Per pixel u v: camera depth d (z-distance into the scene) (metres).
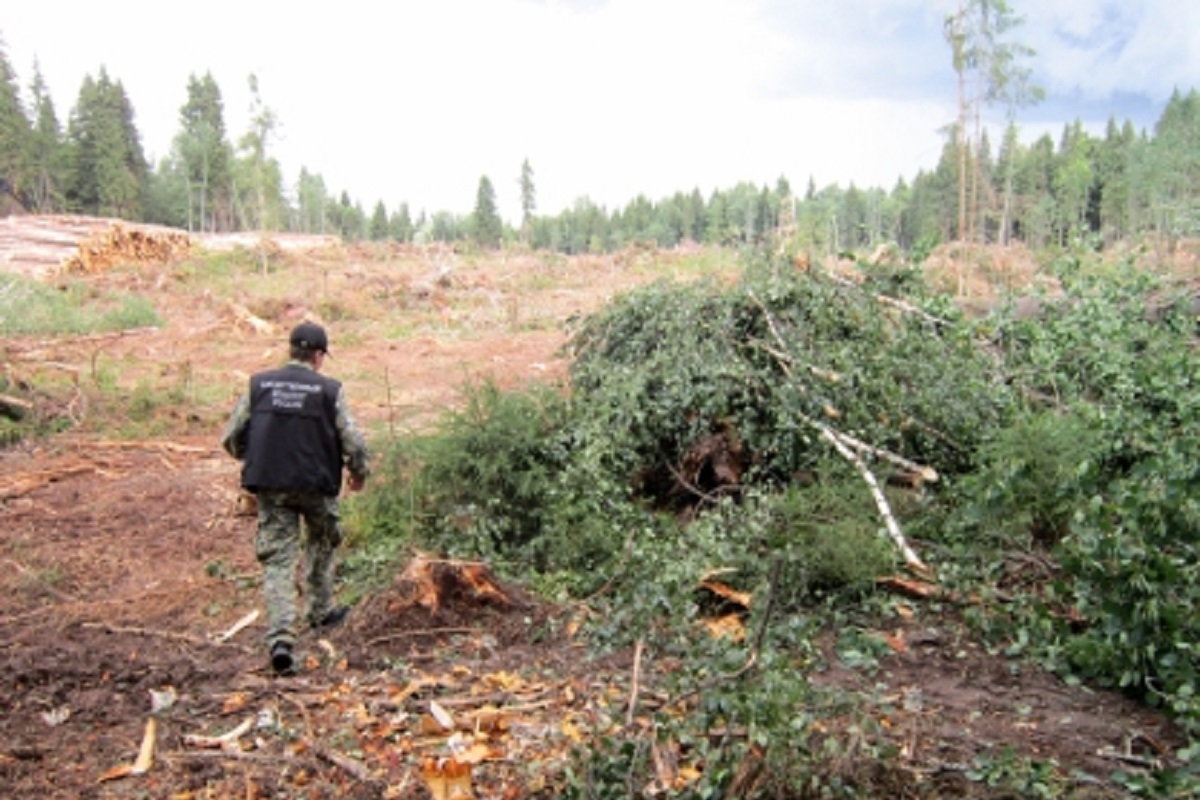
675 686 3.64
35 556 6.30
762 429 6.49
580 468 5.97
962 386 6.73
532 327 18.19
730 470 6.39
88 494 7.78
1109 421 5.78
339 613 5.06
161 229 29.55
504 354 14.76
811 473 6.29
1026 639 4.50
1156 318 8.25
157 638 4.99
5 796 3.35
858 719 3.39
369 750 3.67
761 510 5.73
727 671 3.62
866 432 6.36
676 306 7.28
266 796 3.38
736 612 5.14
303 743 3.73
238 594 5.66
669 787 3.16
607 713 3.66
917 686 4.19
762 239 8.28
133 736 3.85
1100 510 4.32
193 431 10.09
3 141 47.00
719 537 5.61
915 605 5.10
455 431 6.27
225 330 17.20
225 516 7.18
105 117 51.78
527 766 3.46
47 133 51.59
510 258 31.84
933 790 3.17
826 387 6.48
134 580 5.95
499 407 6.43
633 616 4.73
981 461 5.97
